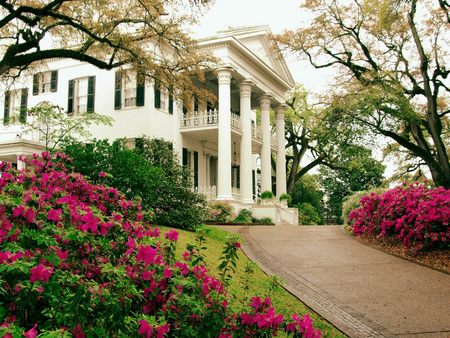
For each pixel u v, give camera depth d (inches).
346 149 877.2
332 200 2486.5
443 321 254.8
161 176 540.7
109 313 99.7
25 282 104.3
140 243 154.7
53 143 927.0
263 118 1189.1
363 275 378.3
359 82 878.4
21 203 145.8
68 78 1064.8
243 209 989.8
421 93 855.7
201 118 1030.4
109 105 1003.3
